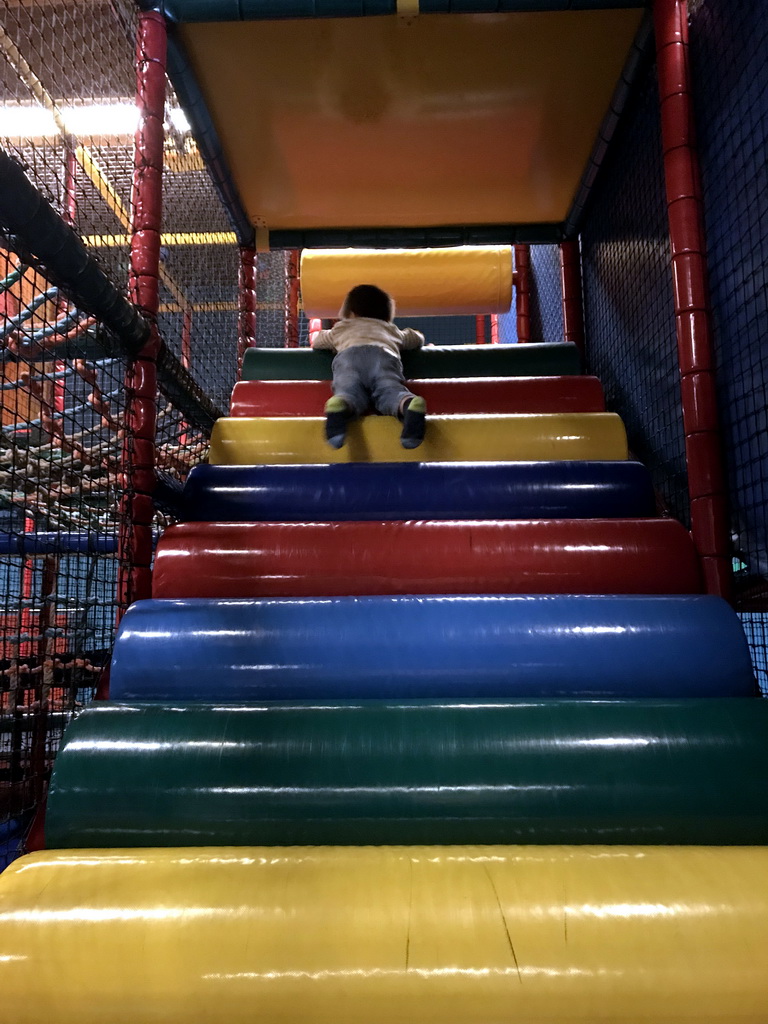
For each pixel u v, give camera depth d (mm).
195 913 1330
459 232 4750
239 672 1966
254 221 4648
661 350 3201
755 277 2301
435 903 1337
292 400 3332
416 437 2734
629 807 1583
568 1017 1236
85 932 1310
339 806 1596
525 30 3145
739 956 1261
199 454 4312
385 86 3469
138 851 1502
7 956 1294
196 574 2326
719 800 1580
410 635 1994
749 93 2314
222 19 3033
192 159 4688
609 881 1380
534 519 2520
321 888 1370
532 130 3805
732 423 2490
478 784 1600
